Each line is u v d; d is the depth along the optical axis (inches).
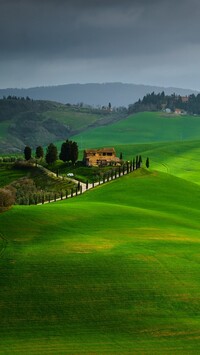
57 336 3897.6
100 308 4333.2
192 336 3905.0
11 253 5359.3
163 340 3838.6
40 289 4608.8
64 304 4382.4
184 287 4707.2
